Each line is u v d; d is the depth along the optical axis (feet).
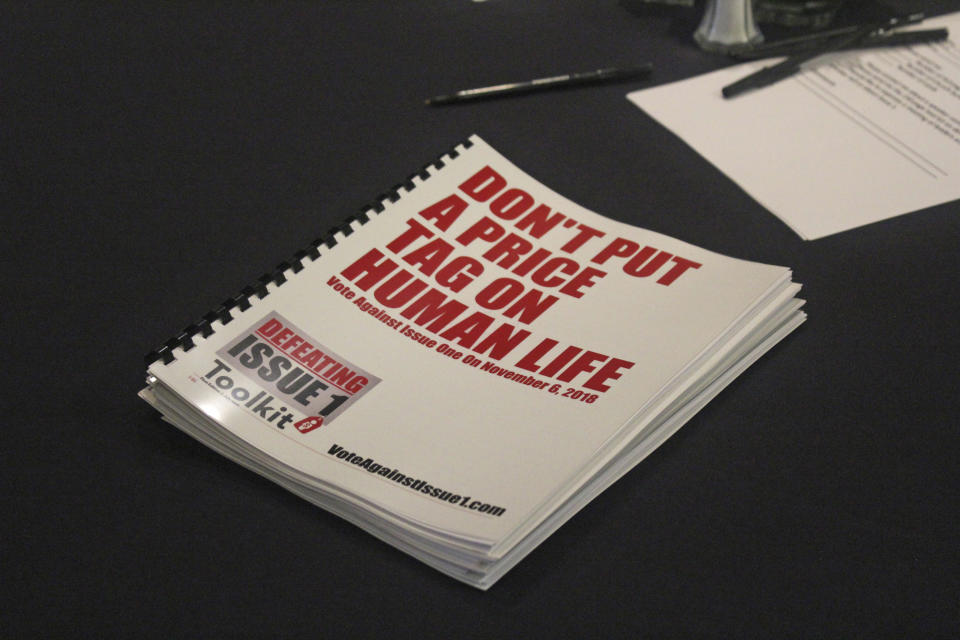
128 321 2.20
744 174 2.53
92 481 1.86
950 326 2.09
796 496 1.77
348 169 2.61
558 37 3.04
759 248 2.31
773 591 1.63
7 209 2.53
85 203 2.54
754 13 2.96
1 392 2.04
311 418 1.88
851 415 1.91
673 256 2.20
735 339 2.00
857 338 2.07
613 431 1.80
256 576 1.69
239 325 2.05
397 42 3.06
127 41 3.13
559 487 1.71
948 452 1.84
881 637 1.56
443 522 1.66
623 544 1.71
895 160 2.54
